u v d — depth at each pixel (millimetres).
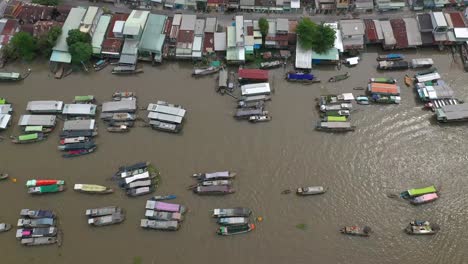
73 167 91375
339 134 96000
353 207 86000
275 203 86438
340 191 88062
